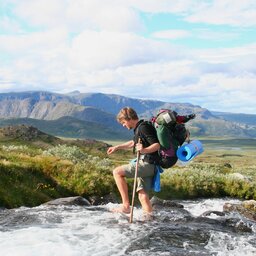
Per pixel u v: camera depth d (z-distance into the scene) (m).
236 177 28.50
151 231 10.22
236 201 23.97
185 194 24.72
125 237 9.66
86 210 13.91
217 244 9.52
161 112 10.57
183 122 10.77
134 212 12.34
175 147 10.63
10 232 9.91
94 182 20.66
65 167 21.45
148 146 10.87
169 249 8.90
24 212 12.91
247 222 12.01
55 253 8.09
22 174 19.08
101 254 8.29
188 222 11.63
